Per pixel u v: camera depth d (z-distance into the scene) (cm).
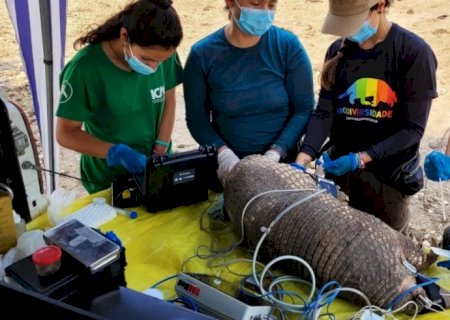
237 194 177
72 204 203
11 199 165
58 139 211
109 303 119
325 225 158
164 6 184
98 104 210
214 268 171
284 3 817
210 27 734
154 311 117
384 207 238
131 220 195
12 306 82
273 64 217
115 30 198
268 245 168
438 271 172
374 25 195
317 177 192
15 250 163
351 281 154
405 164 226
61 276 120
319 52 634
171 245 182
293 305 149
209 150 199
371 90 209
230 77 217
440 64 586
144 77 212
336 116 226
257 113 222
